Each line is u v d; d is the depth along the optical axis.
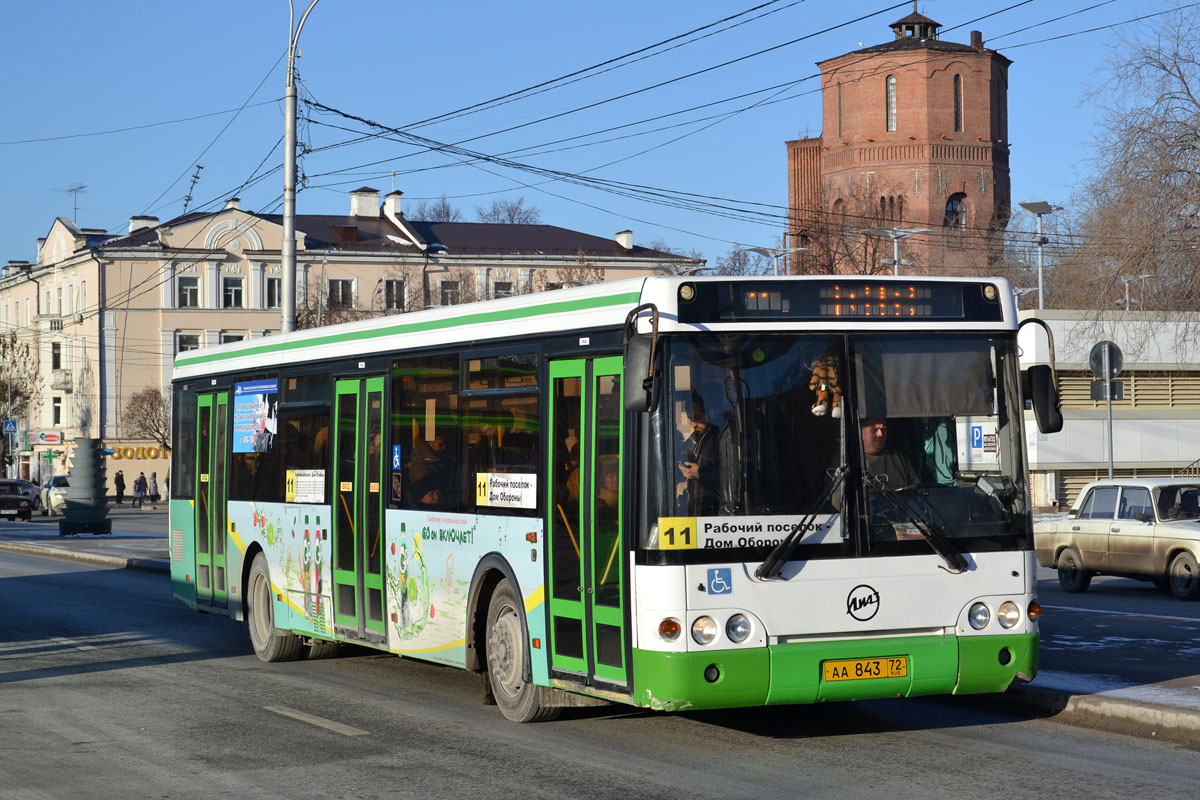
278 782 8.51
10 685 12.76
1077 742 9.50
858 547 8.72
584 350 9.38
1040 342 36.31
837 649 8.62
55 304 82.62
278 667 13.88
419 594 11.49
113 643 16.02
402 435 11.88
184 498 16.92
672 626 8.42
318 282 74.50
